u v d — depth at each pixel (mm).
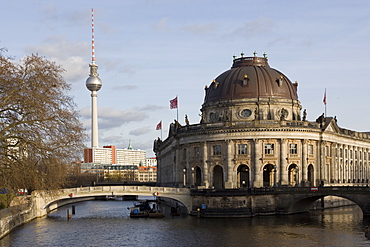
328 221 89500
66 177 77688
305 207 107750
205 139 116125
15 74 62312
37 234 76250
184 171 120188
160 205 143250
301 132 113875
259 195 96812
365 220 90750
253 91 121250
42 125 65125
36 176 65750
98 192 99688
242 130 111688
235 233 75625
